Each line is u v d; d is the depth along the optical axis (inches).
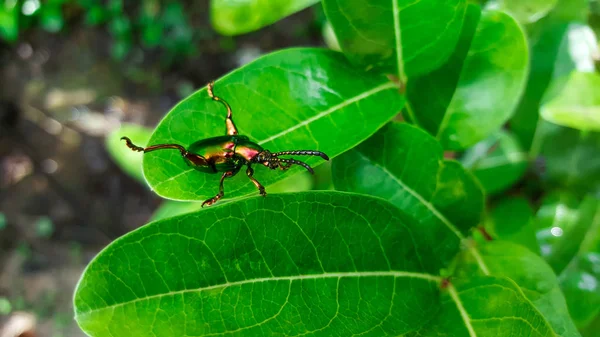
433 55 8.4
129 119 31.9
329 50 8.5
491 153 10.2
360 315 7.7
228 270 7.6
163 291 7.5
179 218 7.5
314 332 7.6
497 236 9.5
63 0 33.1
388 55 8.4
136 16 33.1
